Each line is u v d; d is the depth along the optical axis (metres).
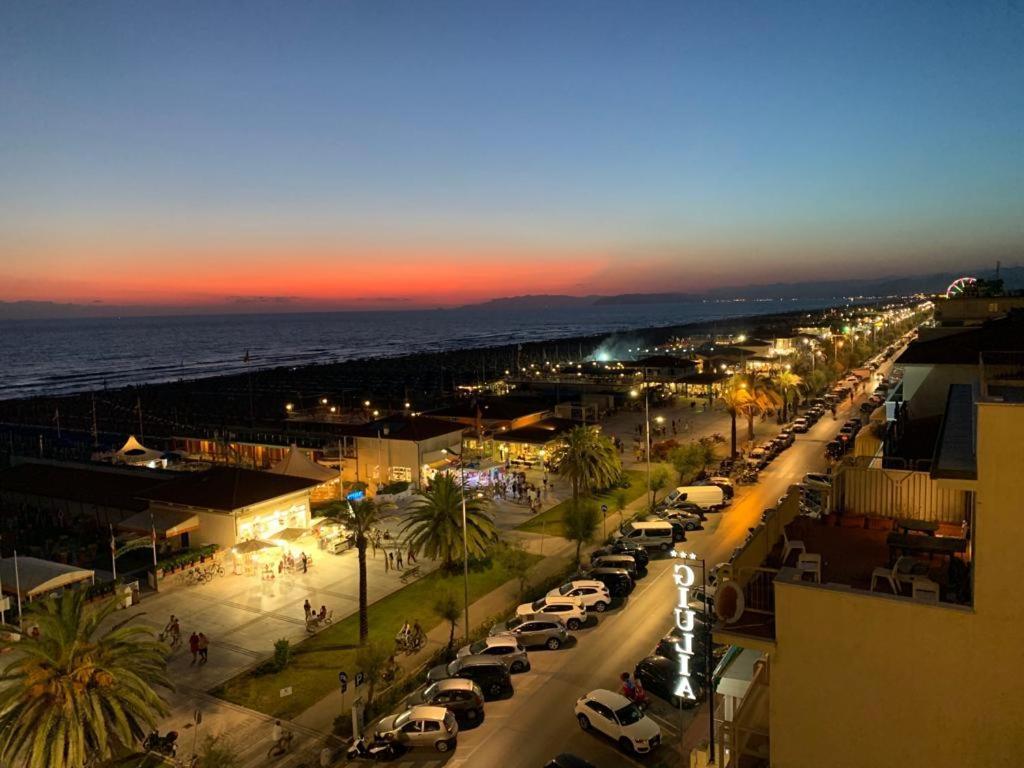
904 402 26.14
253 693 30.31
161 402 147.00
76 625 23.31
